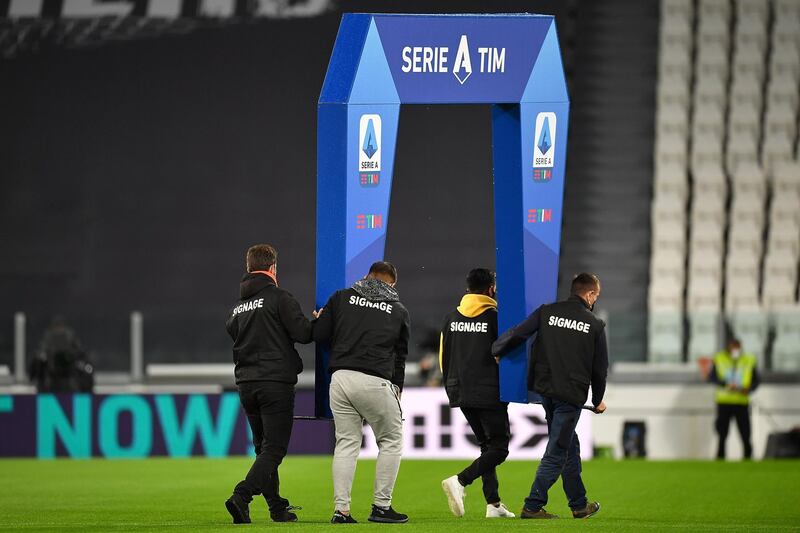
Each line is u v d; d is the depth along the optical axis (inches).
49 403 2269.9
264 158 2800.2
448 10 2869.1
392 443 1070.4
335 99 1152.2
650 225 2896.2
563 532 981.8
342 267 1157.7
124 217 2765.7
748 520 1289.4
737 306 2842.0
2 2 2847.0
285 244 2760.8
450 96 1180.5
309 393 2321.6
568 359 1112.2
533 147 1216.2
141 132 2802.7
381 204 1166.3
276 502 1125.7
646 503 1531.7
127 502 1504.7
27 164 2783.0
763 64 3056.1
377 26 1155.3
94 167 2787.9
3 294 2728.8
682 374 2448.3
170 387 2588.6
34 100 2807.6
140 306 2723.9
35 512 1364.4
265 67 2837.1
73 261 2741.1
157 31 2844.5
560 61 1214.9
